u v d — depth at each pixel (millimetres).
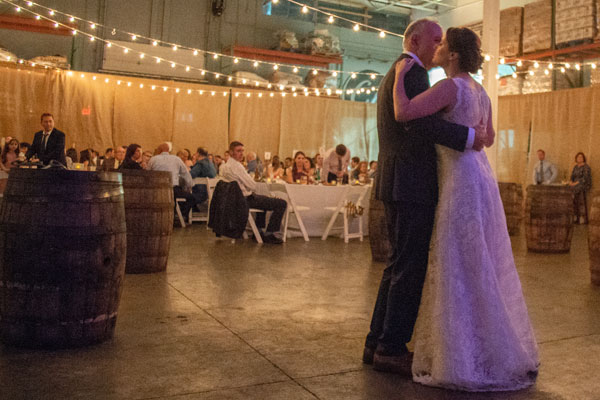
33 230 2537
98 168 8789
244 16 17828
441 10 18969
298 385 2254
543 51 14398
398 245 2443
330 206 8445
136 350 2635
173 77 16344
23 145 11750
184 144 15328
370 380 2350
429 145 2434
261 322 3244
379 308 2559
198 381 2252
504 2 16547
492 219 2447
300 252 6504
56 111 14133
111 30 16188
